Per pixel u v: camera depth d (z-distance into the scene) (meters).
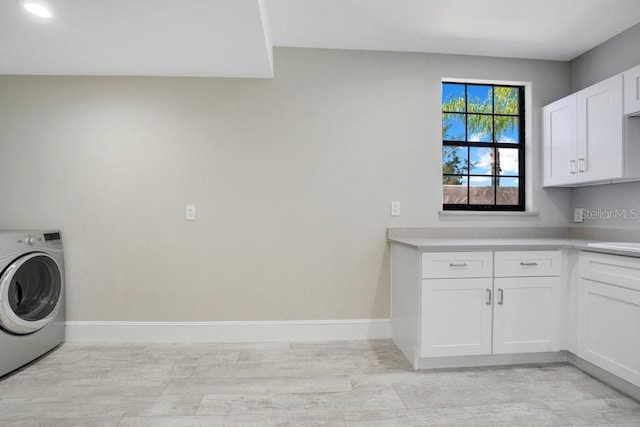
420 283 2.13
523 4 2.14
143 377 2.07
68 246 2.63
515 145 2.92
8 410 1.73
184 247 2.67
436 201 2.78
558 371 2.16
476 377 2.08
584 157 2.41
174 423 1.63
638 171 2.13
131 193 2.65
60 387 1.96
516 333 2.20
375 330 2.74
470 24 2.38
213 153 2.67
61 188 2.63
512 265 2.19
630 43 2.41
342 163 2.73
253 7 1.77
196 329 2.67
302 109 2.70
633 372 1.79
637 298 1.77
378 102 2.75
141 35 2.04
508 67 2.86
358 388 1.95
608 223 2.54
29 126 2.61
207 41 2.12
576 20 2.32
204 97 2.66
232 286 2.69
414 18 2.31
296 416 1.68
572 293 2.20
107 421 1.64
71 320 2.64
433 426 1.60
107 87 2.63
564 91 2.90
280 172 2.70
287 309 2.71
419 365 2.18
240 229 2.68
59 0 1.68
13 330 2.10
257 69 2.53
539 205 2.87
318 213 2.71
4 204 2.61
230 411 1.72
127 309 2.66
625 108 2.10
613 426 1.61
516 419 1.66
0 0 1.67
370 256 2.75
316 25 2.39
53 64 2.43
